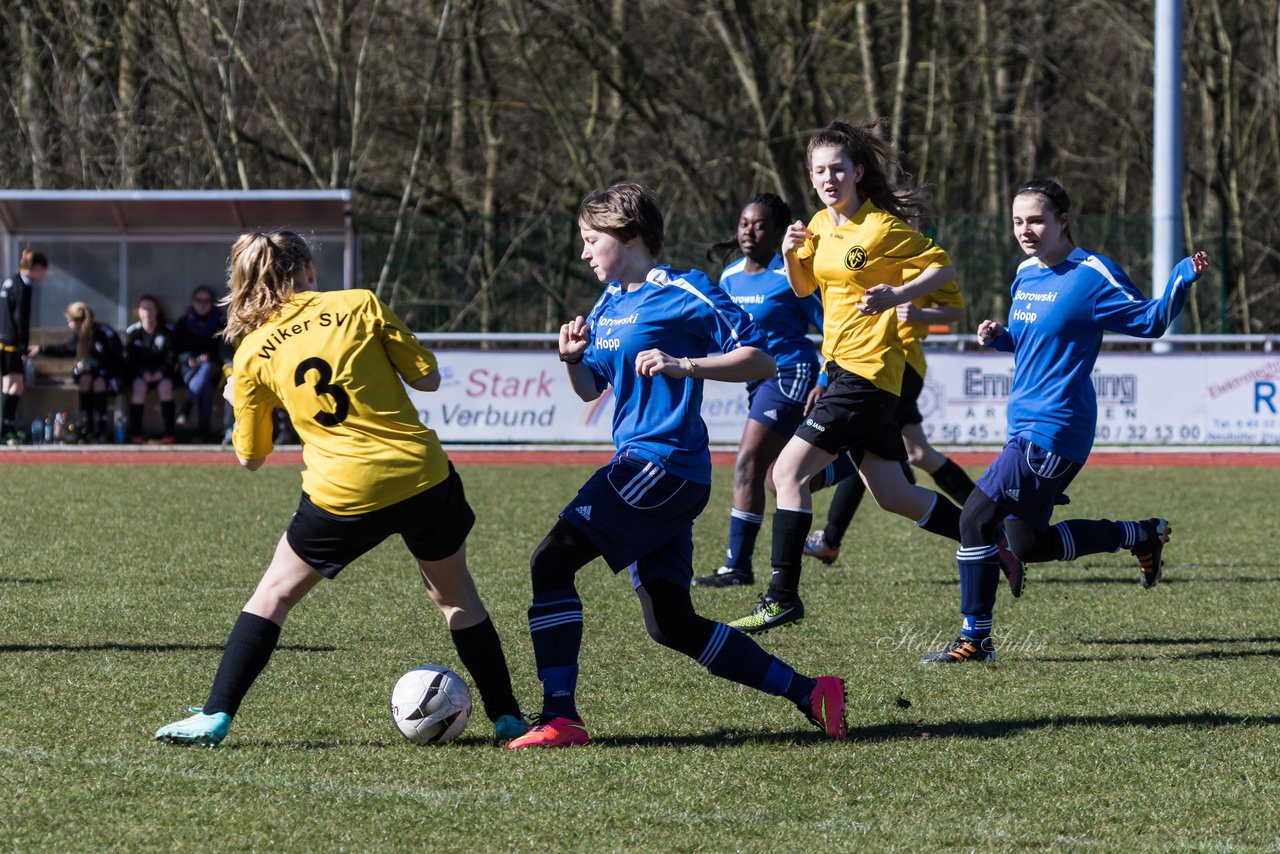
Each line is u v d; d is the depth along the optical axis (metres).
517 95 79.19
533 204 79.31
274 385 12.93
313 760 12.86
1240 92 85.81
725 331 13.10
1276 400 45.91
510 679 14.86
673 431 13.32
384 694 15.42
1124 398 45.94
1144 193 91.69
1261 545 27.48
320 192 47.78
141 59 67.44
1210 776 12.66
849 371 18.44
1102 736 13.93
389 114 76.19
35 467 40.69
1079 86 82.38
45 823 11.09
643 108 75.69
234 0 70.12
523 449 45.25
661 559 13.69
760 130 74.50
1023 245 17.30
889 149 18.25
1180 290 16.31
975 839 10.98
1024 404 17.33
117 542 26.67
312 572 13.05
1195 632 19.27
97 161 67.12
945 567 24.88
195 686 15.62
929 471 25.80
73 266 49.53
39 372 48.19
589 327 13.80
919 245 17.92
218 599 20.97
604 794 11.98
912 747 13.50
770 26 78.44
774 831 11.12
